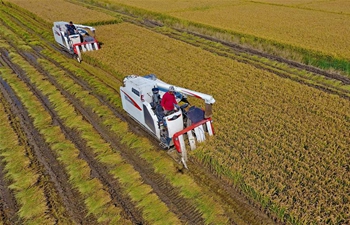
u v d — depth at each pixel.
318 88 14.52
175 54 17.94
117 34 22.27
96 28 24.22
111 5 35.91
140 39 20.95
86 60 17.44
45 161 9.30
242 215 7.32
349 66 15.88
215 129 10.20
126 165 8.92
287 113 11.33
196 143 9.45
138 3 36.62
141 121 10.52
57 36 19.42
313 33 22.02
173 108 9.09
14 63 17.45
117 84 14.55
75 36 17.41
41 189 8.09
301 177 7.99
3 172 8.87
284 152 8.95
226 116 10.97
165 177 8.51
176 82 13.98
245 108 11.58
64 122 11.43
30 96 13.32
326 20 26.78
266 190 7.53
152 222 7.12
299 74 16.33
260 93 12.90
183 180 8.25
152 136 10.45
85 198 7.88
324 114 11.12
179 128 9.17
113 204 7.68
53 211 7.53
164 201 7.78
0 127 10.90
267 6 35.38
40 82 14.66
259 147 9.33
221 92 12.95
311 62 17.53
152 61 16.75
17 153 9.50
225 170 8.30
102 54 17.59
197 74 15.00
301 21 26.47
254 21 26.42
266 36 20.88
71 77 15.52
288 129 10.18
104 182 8.45
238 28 23.45
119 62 16.45
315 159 8.70
